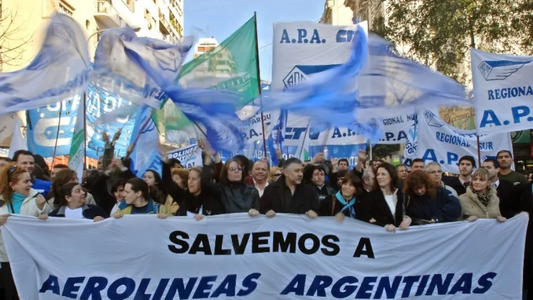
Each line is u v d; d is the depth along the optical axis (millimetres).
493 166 6754
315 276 5637
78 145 8977
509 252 5770
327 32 8367
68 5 27766
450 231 5715
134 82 7316
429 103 8477
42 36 7230
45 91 7188
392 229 5668
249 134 9672
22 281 5324
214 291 5570
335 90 7750
